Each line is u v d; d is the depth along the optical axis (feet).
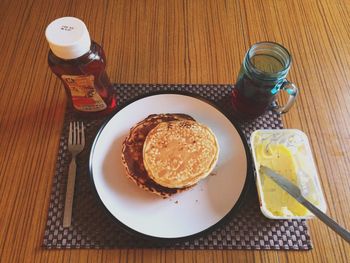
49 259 1.50
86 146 1.76
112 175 1.63
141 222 1.51
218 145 1.65
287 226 1.58
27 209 1.62
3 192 1.66
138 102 1.82
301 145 1.72
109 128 1.74
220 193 1.60
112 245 1.52
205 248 1.53
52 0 2.36
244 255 1.53
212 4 2.39
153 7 2.35
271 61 1.77
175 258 1.52
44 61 2.11
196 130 1.65
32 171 1.73
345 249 1.55
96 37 2.21
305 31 2.29
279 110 1.92
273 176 1.57
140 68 2.09
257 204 1.63
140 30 2.25
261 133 1.73
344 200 1.70
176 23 2.29
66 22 1.43
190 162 1.56
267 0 2.42
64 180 1.68
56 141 1.82
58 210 1.60
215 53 2.17
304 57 2.17
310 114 1.95
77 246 1.51
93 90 1.65
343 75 2.11
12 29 2.23
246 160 1.66
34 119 1.89
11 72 2.05
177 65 2.11
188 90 1.99
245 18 2.33
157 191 1.54
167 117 1.73
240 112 1.90
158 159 1.56
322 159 1.81
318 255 1.54
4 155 1.77
